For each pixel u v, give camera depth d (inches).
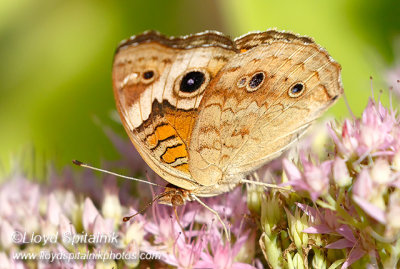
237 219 9.0
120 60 8.4
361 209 8.1
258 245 8.9
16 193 10.0
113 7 10.7
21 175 10.1
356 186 8.0
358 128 8.4
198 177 8.7
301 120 8.7
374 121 8.3
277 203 8.6
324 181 8.2
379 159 8.1
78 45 10.8
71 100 10.7
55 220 9.2
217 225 9.0
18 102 10.7
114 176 9.4
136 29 10.7
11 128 10.6
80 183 9.8
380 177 8.0
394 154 8.2
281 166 9.3
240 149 8.7
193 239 9.0
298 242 8.5
